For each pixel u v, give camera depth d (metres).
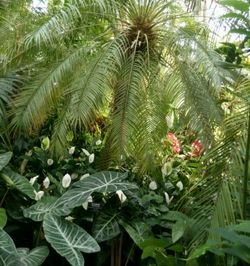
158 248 2.24
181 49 3.34
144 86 3.40
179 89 3.18
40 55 3.52
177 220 2.43
